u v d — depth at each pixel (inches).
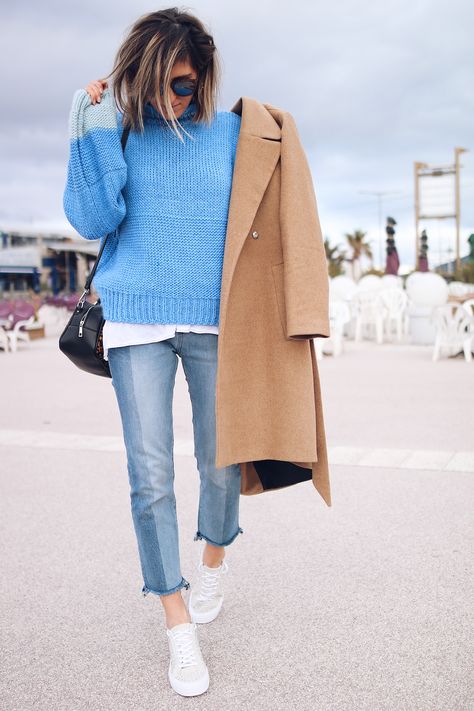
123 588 115.7
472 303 443.2
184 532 139.6
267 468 104.4
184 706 82.7
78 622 104.6
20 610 108.7
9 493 168.7
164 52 84.0
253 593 112.0
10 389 347.3
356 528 138.0
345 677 87.0
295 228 92.3
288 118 96.7
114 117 89.1
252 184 91.6
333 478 172.9
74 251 1341.0
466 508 147.3
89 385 356.8
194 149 91.5
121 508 155.6
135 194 90.3
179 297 90.1
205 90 89.5
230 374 94.0
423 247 1166.3
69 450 211.6
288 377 95.0
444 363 411.8
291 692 84.4
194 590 106.1
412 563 120.6
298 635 98.1
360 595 109.4
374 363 418.3
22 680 89.4
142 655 95.1
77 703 84.0
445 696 82.3
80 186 88.9
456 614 101.9
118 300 89.7
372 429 229.8
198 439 97.5
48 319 920.3
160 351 91.6
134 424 91.0
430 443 207.0
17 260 1259.8
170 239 89.8
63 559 128.0
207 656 93.7
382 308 583.2
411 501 153.1
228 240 90.1
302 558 124.6
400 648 93.3
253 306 95.0
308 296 91.7
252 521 144.0
